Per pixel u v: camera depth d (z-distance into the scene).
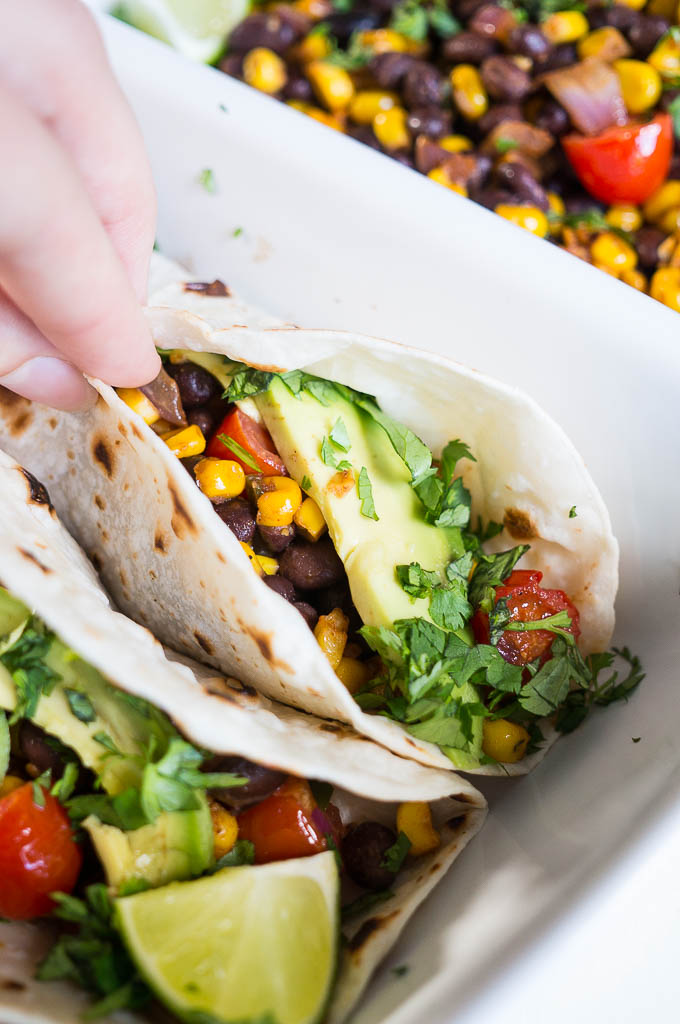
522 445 0.32
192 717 0.27
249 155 0.35
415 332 0.35
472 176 0.40
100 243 0.24
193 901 0.27
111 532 0.31
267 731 0.28
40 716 0.28
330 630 0.31
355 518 0.31
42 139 0.23
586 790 0.30
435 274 0.34
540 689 0.31
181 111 0.35
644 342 0.32
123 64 0.35
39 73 0.25
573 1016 0.27
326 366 0.31
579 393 0.33
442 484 0.32
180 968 0.26
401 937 0.28
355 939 0.28
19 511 0.30
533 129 0.41
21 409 0.32
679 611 0.33
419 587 0.31
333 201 0.35
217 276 0.38
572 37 0.42
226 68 0.44
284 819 0.29
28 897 0.28
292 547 0.31
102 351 0.26
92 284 0.25
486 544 0.34
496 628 0.31
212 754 0.29
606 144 0.39
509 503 0.33
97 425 0.30
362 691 0.31
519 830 0.30
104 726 0.28
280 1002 0.26
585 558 0.33
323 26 0.44
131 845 0.28
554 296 0.33
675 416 0.32
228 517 0.30
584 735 0.32
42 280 0.24
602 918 0.26
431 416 0.32
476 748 0.31
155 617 0.32
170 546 0.30
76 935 0.28
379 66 0.42
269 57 0.43
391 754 0.29
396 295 0.35
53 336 0.26
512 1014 0.25
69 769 0.28
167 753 0.28
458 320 0.34
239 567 0.28
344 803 0.30
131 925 0.27
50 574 0.28
